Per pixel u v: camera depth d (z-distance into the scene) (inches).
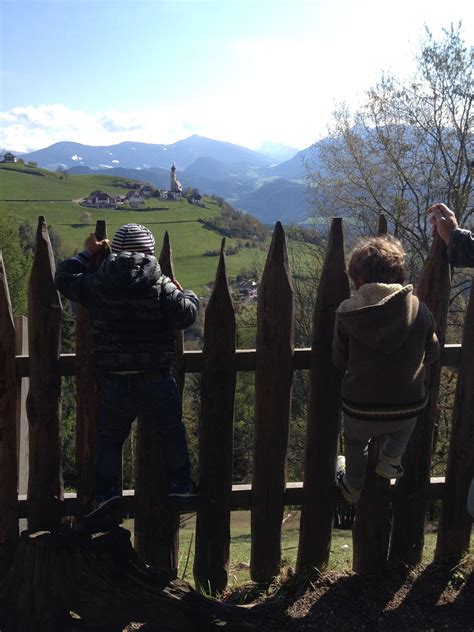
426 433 133.1
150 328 108.0
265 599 127.5
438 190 600.7
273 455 131.8
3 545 129.5
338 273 126.0
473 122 573.6
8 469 127.9
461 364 132.0
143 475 130.5
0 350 124.4
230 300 125.7
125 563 113.0
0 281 122.3
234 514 468.1
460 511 135.9
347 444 114.7
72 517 139.2
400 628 116.6
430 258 127.5
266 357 128.0
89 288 107.0
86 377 126.0
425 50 567.8
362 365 105.9
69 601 112.2
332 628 116.6
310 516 134.5
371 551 134.4
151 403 111.3
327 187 636.1
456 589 127.4
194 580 136.3
